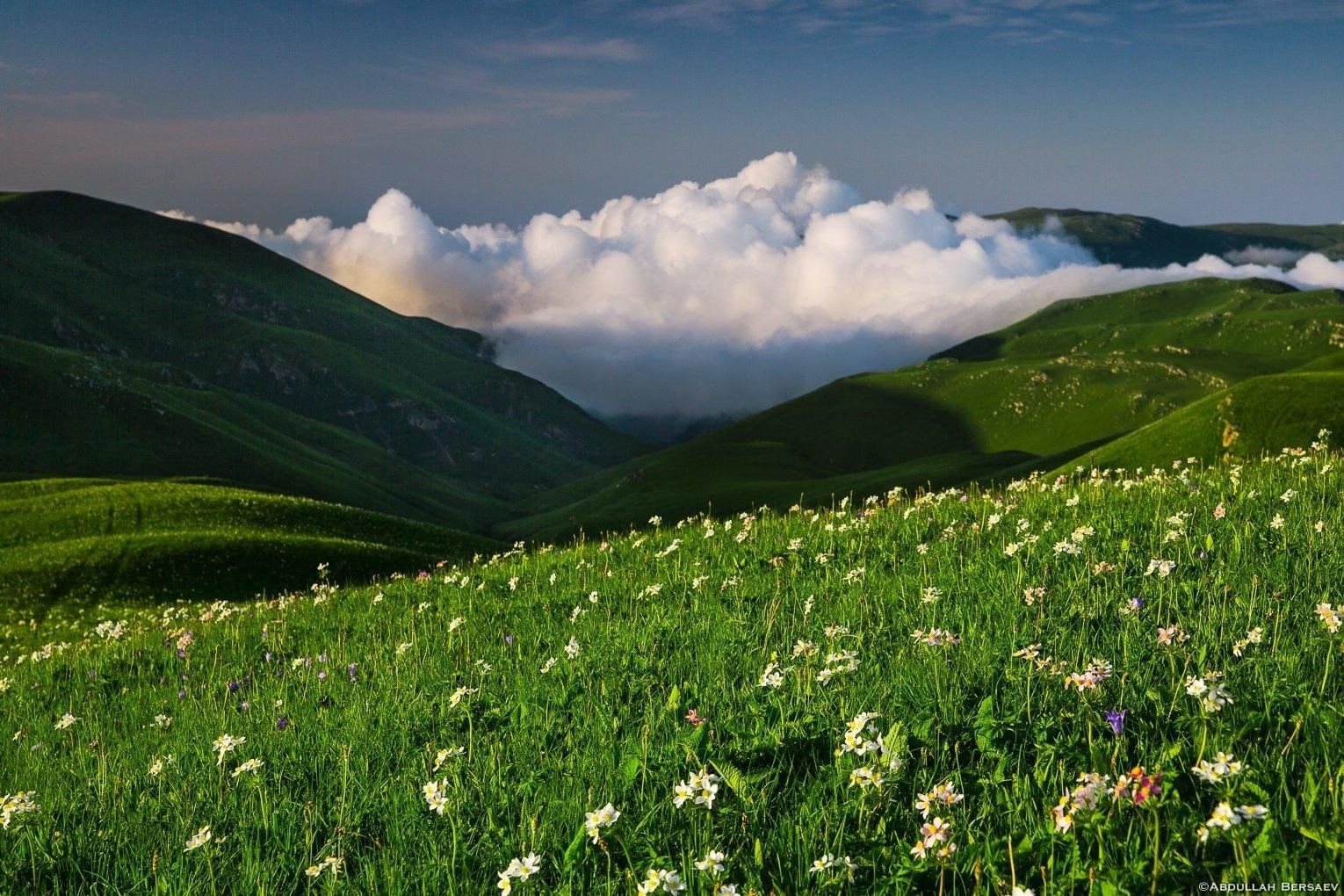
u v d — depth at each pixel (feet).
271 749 28.32
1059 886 13.94
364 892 18.25
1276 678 19.39
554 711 26.53
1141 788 14.74
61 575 191.21
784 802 18.76
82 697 46.37
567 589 45.78
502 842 18.76
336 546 219.00
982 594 30.55
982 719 19.97
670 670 28.50
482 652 36.29
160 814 24.32
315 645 47.26
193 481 522.47
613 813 17.10
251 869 19.62
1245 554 29.32
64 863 21.44
